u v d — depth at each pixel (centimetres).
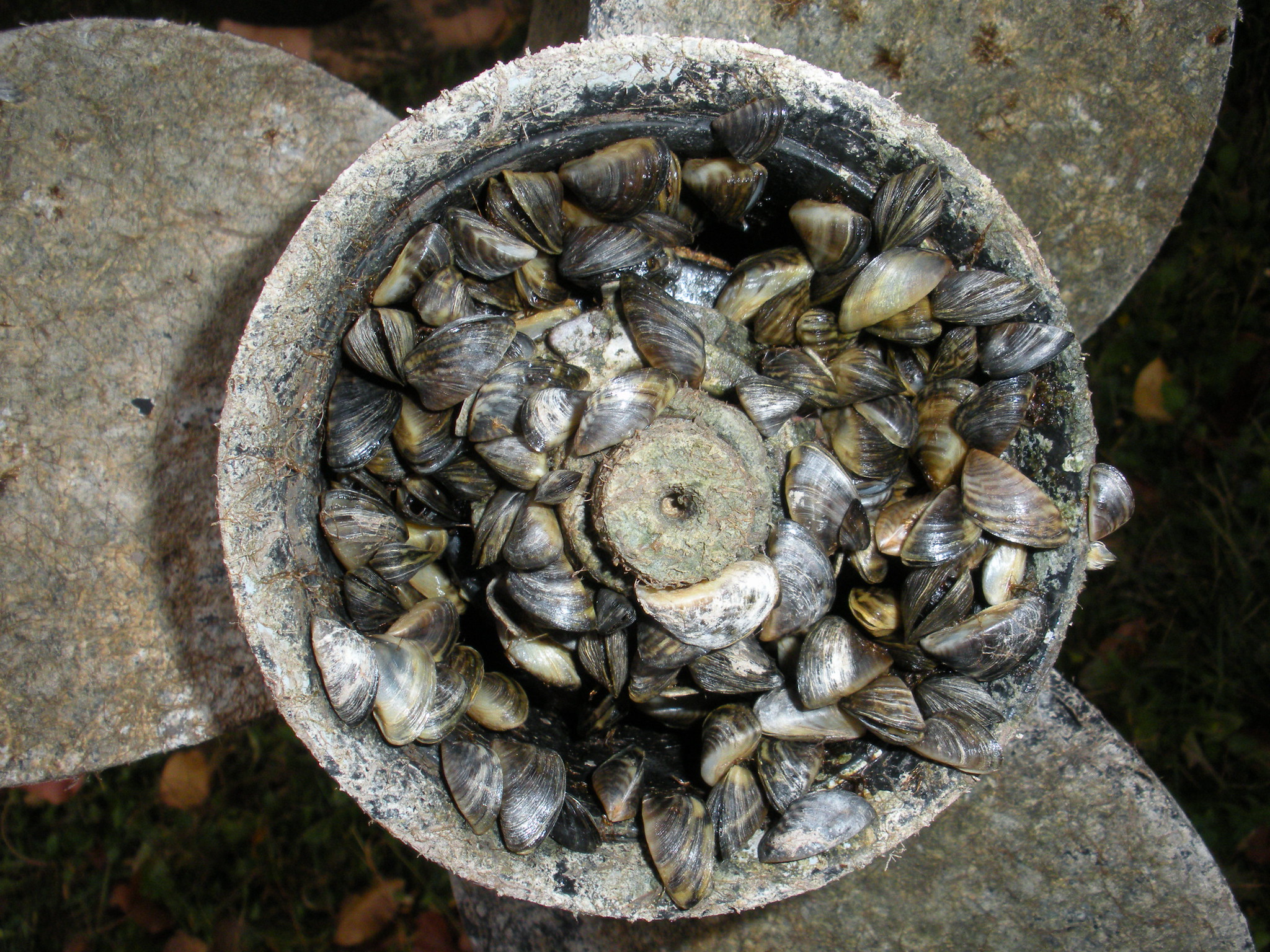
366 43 56
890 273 19
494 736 20
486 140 18
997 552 20
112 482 26
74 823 50
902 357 20
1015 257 19
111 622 26
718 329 20
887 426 20
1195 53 24
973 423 19
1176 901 26
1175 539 48
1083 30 24
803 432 20
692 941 29
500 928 30
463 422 19
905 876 28
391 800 19
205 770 51
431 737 19
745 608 18
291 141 26
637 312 19
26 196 25
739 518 19
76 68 25
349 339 18
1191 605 47
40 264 25
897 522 20
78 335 25
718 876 20
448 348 18
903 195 18
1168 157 25
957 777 19
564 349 19
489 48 57
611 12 23
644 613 19
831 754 20
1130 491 19
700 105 18
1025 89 25
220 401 26
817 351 20
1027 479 19
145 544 26
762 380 19
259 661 18
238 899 49
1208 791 46
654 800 20
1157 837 26
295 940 49
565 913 29
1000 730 20
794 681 20
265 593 18
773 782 20
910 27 24
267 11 52
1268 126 50
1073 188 26
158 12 54
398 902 50
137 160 25
